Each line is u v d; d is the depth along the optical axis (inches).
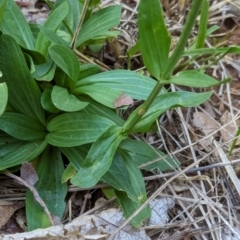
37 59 12.3
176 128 14.4
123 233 11.5
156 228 11.9
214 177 13.3
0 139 12.0
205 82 8.9
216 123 14.7
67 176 11.8
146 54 9.3
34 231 11.0
